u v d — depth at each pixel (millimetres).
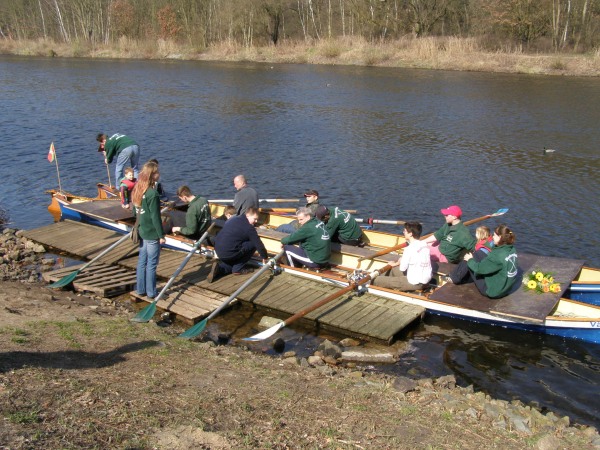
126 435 4555
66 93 33125
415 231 9109
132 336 7074
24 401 4801
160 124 24781
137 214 8836
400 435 5098
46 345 6297
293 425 5062
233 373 6211
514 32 49531
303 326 8672
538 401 6859
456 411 5828
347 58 50281
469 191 15891
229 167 18328
